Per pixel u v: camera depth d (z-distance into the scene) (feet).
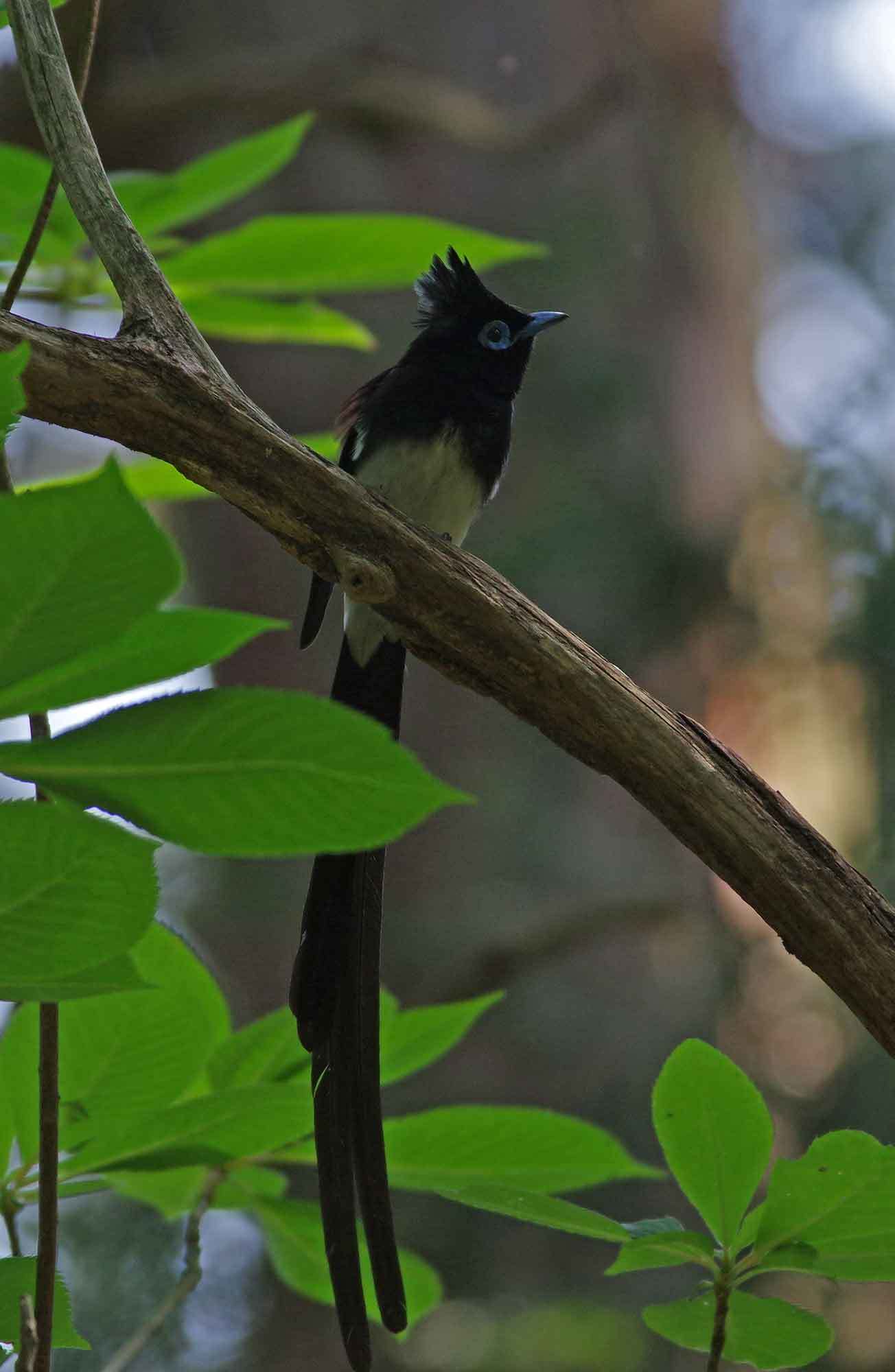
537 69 53.16
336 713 6.85
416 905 44.01
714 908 45.47
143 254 13.76
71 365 12.98
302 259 17.17
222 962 44.50
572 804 45.65
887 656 42.60
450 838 44.78
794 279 69.05
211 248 16.94
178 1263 34.35
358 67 44.83
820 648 43.68
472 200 50.01
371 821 7.20
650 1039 42.68
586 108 45.32
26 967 8.25
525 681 14.62
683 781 14.30
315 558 14.47
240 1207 14.61
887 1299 36.58
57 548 6.39
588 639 44.75
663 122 54.19
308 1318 39.04
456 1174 13.79
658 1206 40.24
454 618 14.49
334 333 18.53
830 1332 12.06
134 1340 12.73
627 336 50.47
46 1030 10.53
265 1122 12.53
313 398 47.39
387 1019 14.05
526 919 43.27
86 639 6.69
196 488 17.66
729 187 54.85
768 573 45.01
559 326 48.93
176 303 13.79
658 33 54.08
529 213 50.39
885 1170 10.94
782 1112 41.22
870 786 42.88
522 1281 38.58
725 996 43.68
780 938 14.30
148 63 50.34
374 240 17.04
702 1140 11.44
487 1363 37.50
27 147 39.81
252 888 44.78
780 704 44.73
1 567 6.41
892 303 67.31
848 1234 11.19
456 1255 38.55
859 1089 39.09
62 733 6.93
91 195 13.85
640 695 14.62
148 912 8.04
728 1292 11.35
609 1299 38.40
